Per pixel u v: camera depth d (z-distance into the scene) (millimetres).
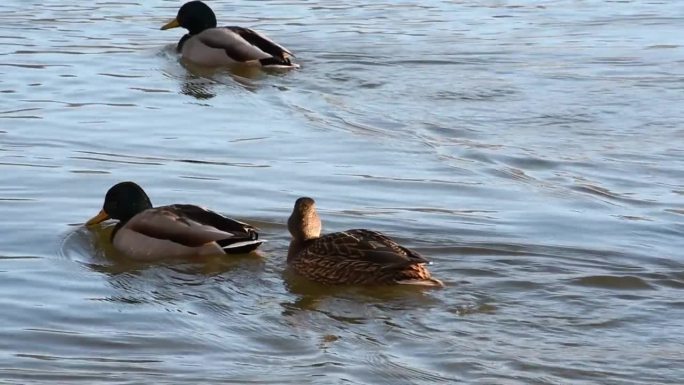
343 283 13609
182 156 19141
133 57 26797
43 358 11516
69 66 25734
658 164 19188
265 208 16531
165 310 12852
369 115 21844
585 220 16172
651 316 12578
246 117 21719
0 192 17062
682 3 33812
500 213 16438
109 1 33250
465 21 31000
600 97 23344
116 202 15445
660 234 15602
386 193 17344
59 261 14438
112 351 11719
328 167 18641
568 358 11477
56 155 19078
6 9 31703
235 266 14391
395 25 30312
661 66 26156
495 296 13188
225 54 25891
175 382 10945
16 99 22812
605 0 34250
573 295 13203
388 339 12008
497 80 24594
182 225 14781
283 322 12539
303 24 30484
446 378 11031
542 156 19500
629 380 11008
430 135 20609
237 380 10992
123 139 20125
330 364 11352
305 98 23156
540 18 31562
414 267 13562
